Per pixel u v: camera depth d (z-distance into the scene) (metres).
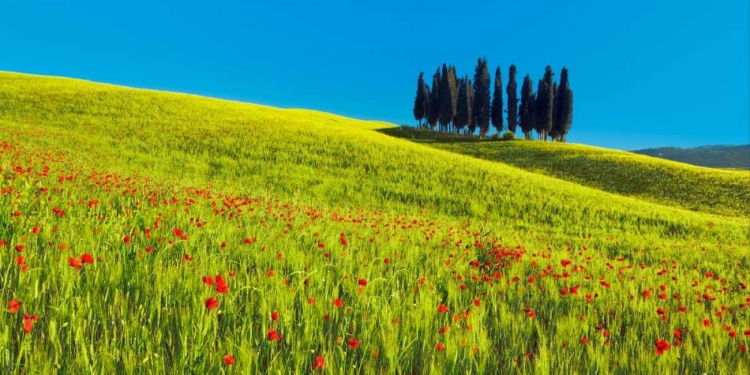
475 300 5.09
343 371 3.10
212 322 3.65
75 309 3.59
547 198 24.88
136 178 16.16
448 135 85.69
